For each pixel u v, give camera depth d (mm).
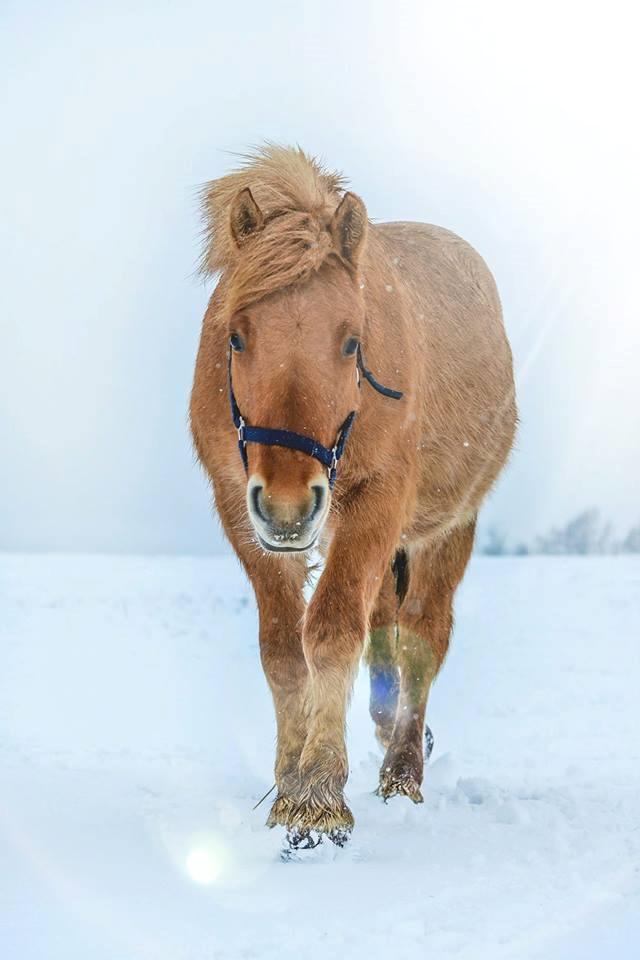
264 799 7000
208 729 10383
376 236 7465
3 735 9742
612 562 41375
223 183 6707
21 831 6172
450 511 8289
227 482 6777
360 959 4070
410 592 8375
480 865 5508
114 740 9664
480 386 8570
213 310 6762
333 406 5727
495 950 4176
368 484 6570
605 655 16062
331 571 6422
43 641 16688
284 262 5730
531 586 28203
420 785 7652
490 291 9211
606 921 4520
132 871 5387
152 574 33531
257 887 5148
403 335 6941
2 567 36281
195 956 4125
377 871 5434
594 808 6887
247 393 5770
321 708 6117
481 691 13047
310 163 6949
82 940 4344
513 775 8375
